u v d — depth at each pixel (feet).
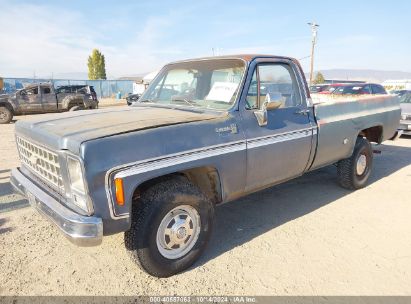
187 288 9.96
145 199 9.65
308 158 14.40
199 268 10.97
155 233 9.70
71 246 12.19
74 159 8.55
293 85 14.02
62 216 8.76
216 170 10.95
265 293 9.77
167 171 9.61
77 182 8.71
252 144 11.76
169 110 12.64
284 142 12.94
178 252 10.50
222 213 15.42
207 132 10.58
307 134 13.96
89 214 8.59
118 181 8.70
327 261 11.40
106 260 11.38
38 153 10.47
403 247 12.36
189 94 13.38
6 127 48.49
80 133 9.08
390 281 10.34
